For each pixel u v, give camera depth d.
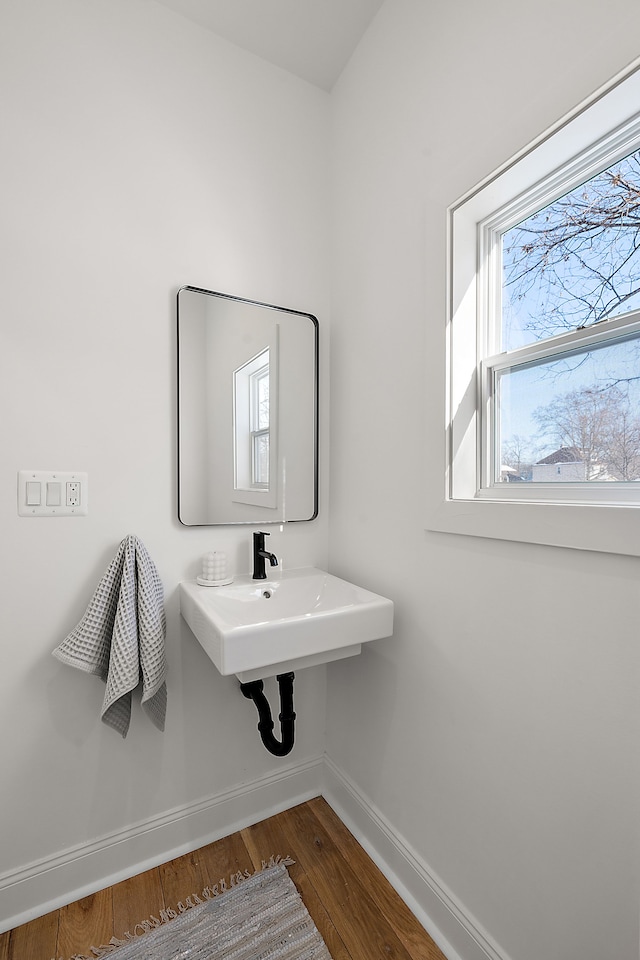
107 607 1.26
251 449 1.57
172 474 1.43
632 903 0.79
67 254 1.27
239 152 1.55
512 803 1.00
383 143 1.43
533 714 0.96
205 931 1.20
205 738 1.50
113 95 1.33
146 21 1.39
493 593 1.05
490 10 1.04
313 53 1.59
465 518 1.11
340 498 1.67
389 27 1.40
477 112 1.08
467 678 1.12
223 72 1.52
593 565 0.85
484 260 1.20
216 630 1.08
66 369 1.27
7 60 1.20
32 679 1.24
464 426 1.19
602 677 0.84
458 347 1.19
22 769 1.24
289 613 1.47
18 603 1.23
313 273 1.71
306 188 1.69
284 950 1.15
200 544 1.49
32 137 1.23
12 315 1.21
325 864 1.41
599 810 0.84
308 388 1.69
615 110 0.84
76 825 1.31
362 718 1.53
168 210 1.42
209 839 1.50
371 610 1.25
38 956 1.14
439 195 1.20
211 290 1.49
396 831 1.36
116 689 1.20
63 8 1.27
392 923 1.22
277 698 1.65
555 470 1.04
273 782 1.63
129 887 1.33
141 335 1.38
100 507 1.33
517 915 0.99
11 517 1.21
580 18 0.85
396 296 1.38
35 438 1.24
